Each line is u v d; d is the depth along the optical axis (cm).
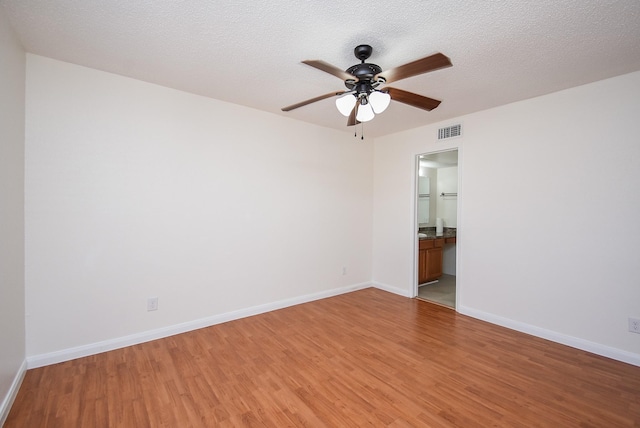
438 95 289
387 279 454
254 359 246
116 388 205
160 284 283
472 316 345
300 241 388
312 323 324
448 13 168
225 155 320
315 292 407
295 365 237
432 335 294
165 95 281
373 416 180
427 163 576
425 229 580
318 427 172
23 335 217
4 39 178
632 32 184
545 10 164
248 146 337
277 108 339
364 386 210
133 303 270
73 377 217
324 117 368
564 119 276
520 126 305
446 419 178
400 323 325
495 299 326
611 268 252
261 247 352
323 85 275
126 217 264
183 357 248
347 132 434
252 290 346
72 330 242
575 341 270
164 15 175
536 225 295
